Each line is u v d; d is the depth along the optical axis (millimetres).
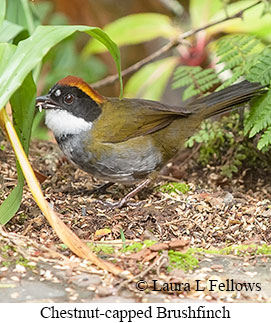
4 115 8453
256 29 13031
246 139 11766
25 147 9008
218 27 13375
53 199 10250
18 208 8914
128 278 7523
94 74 15102
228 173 11469
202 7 13633
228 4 13930
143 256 8133
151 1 17094
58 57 14703
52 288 7234
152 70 14000
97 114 10125
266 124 10195
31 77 8500
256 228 9617
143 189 10906
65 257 7984
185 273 7926
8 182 10305
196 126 10742
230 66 11133
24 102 8781
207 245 9109
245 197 10781
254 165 11789
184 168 11992
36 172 10492
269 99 10414
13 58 8000
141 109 10297
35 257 7949
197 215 9945
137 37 13562
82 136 10078
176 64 14219
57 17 15852
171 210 10062
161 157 10586
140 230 9453
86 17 16984
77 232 9195
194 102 10844
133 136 10188
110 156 10133
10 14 11562
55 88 10039
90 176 11391
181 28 14516
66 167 11586
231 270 8156
